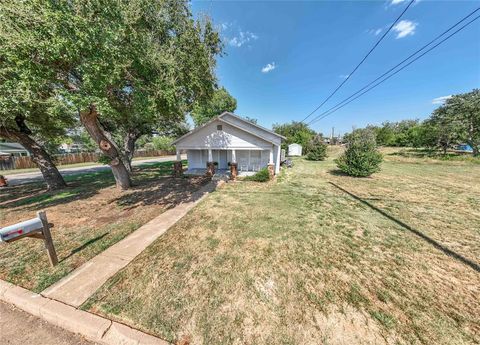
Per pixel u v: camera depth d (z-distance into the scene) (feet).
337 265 10.40
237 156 48.06
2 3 10.70
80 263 10.59
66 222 16.17
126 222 16.11
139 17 16.17
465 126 63.31
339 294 8.38
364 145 36.35
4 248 12.12
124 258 11.05
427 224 15.44
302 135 95.96
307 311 7.50
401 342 6.33
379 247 12.16
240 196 23.97
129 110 20.90
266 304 7.85
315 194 24.54
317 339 6.42
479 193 24.49
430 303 7.88
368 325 6.91
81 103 13.05
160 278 9.37
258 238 13.34
